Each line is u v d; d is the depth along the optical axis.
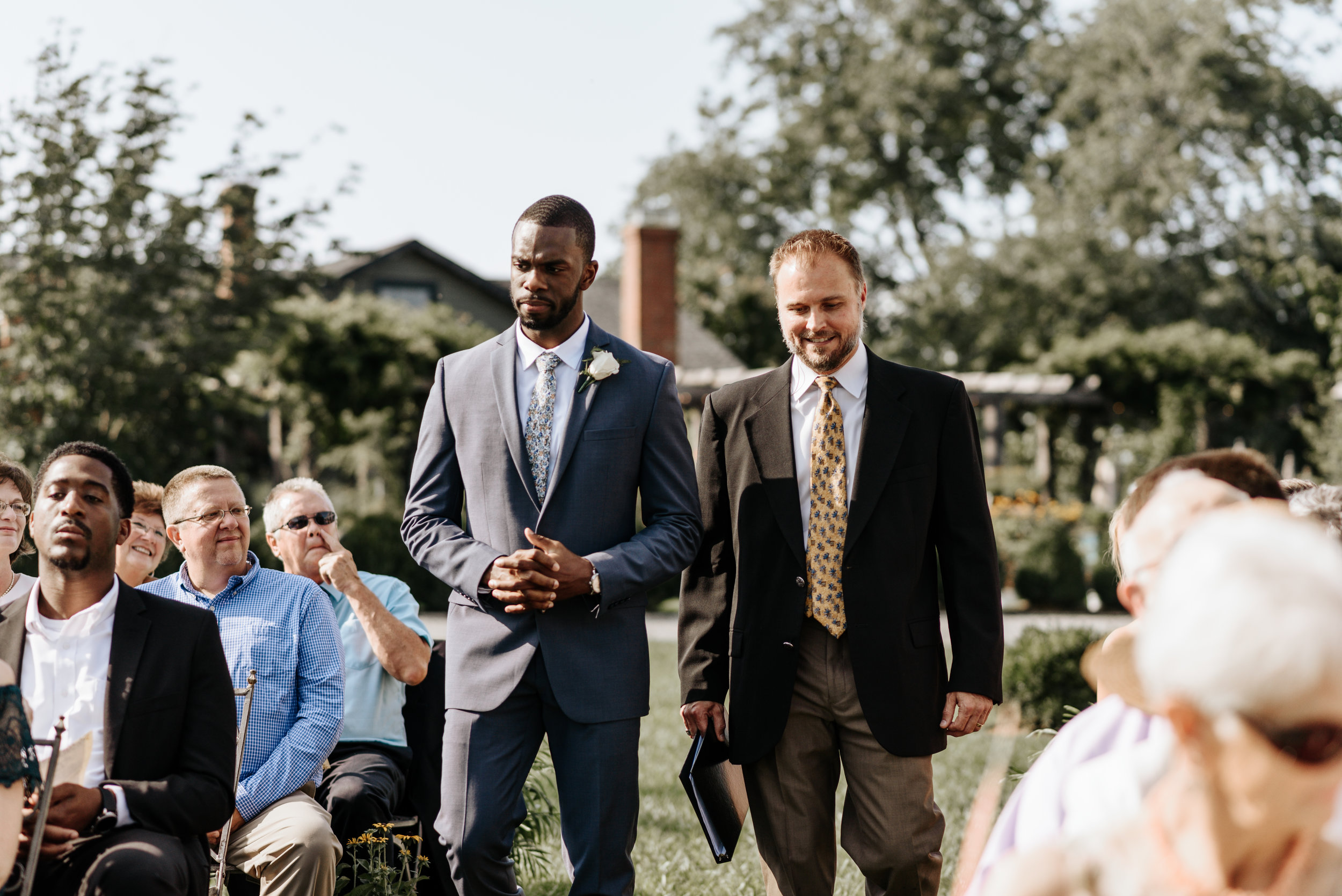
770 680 3.31
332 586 4.24
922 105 34.12
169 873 2.68
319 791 3.88
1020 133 35.59
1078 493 29.86
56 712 2.87
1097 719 1.81
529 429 3.34
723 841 3.35
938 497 3.36
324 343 17.17
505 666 3.25
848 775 3.34
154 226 15.36
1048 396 21.45
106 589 2.92
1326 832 1.34
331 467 22.66
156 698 2.85
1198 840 1.31
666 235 22.33
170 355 15.37
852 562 3.26
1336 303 21.47
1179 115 31.83
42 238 14.68
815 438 3.36
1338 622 1.15
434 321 18.14
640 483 3.41
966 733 3.26
